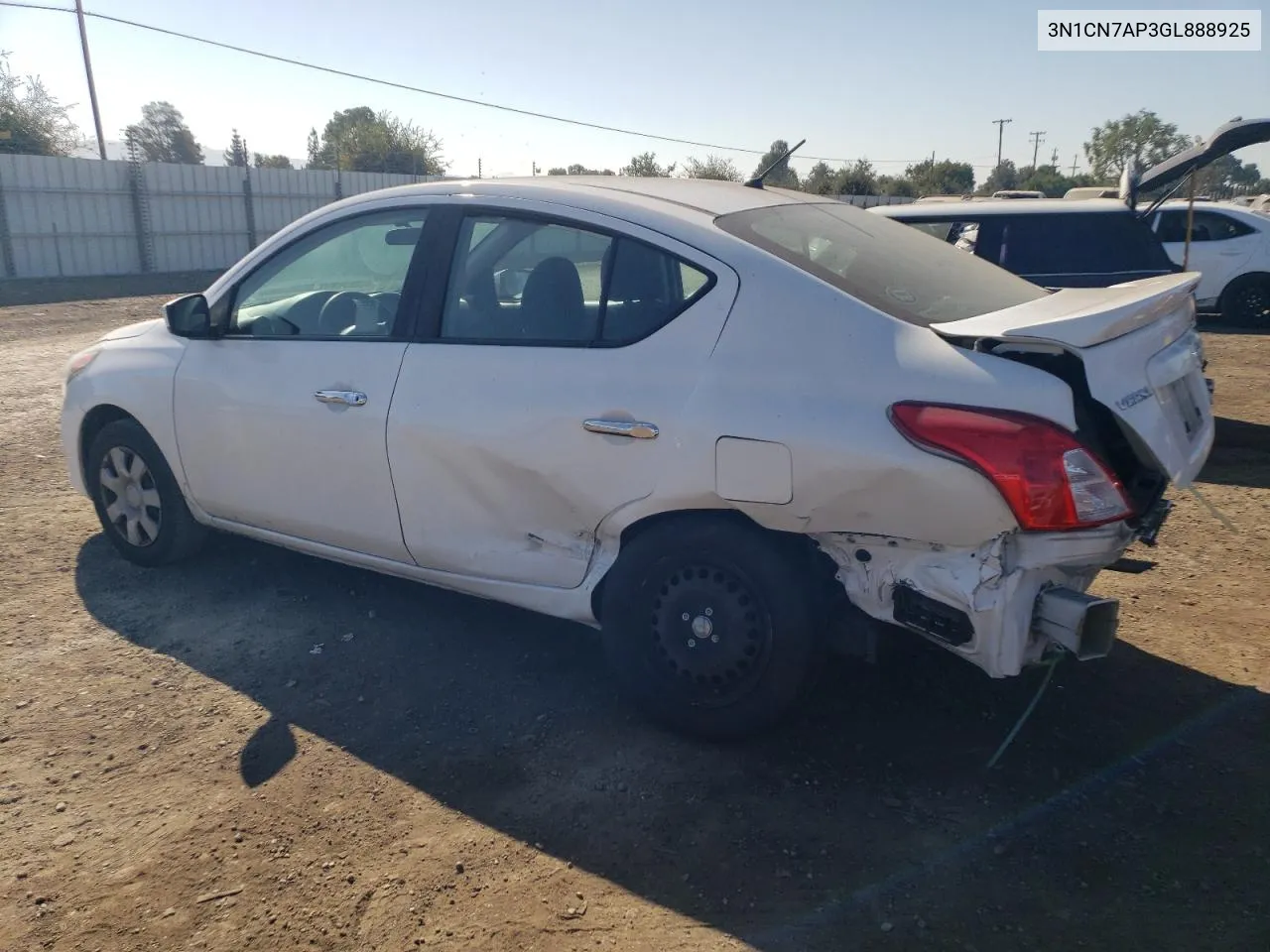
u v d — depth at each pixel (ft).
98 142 107.65
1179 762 10.80
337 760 11.03
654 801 10.27
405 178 106.42
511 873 9.23
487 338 12.05
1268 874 9.05
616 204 11.68
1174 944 8.25
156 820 9.99
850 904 8.77
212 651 13.53
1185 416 10.55
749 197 12.82
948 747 11.16
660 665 11.19
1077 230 29.37
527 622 14.44
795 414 9.94
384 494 12.80
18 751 11.17
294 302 13.94
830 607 10.61
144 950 8.32
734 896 8.91
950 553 9.68
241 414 13.94
